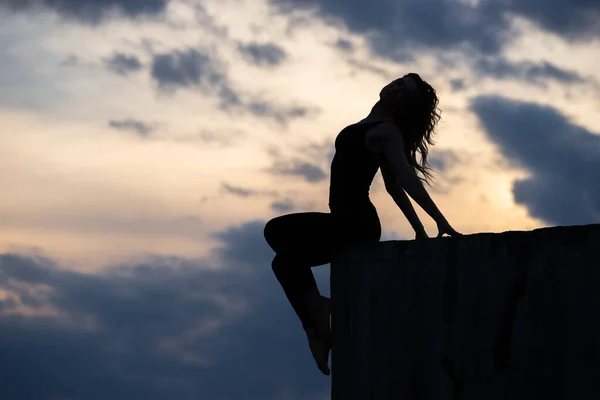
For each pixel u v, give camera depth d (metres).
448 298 4.20
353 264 4.77
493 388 3.98
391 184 5.02
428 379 4.25
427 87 4.93
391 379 4.44
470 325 4.10
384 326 4.51
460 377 4.11
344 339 4.83
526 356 3.88
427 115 4.94
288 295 4.98
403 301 4.41
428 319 4.28
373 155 4.82
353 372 4.73
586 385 3.69
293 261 4.93
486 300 4.05
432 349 4.24
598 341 3.67
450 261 4.21
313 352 4.93
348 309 4.80
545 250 3.88
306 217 4.94
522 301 3.92
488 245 4.07
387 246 4.55
